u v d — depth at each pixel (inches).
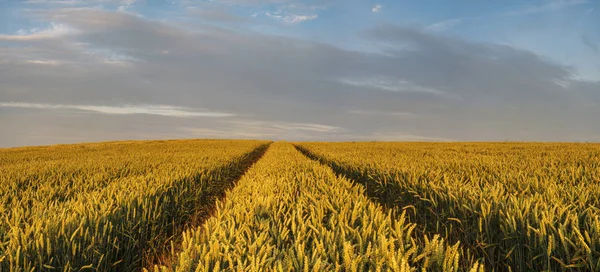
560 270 136.5
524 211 167.5
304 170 399.9
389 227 147.0
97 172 446.0
